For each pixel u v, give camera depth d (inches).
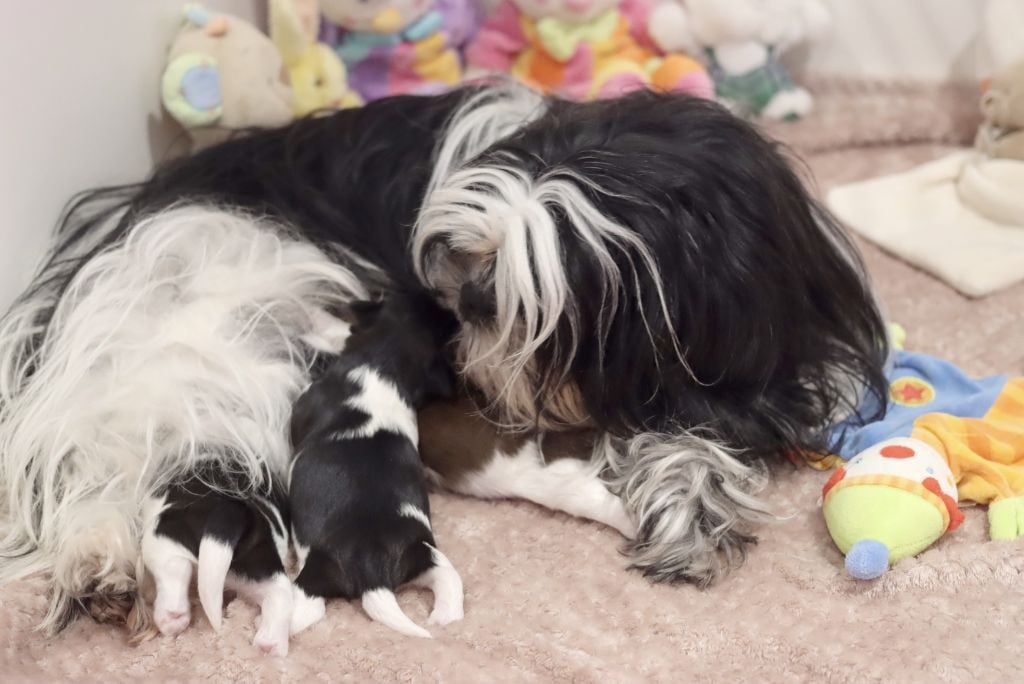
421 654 46.8
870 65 70.7
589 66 65.5
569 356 48.7
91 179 55.4
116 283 50.8
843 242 53.7
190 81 57.4
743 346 49.3
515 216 47.6
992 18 65.6
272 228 53.7
